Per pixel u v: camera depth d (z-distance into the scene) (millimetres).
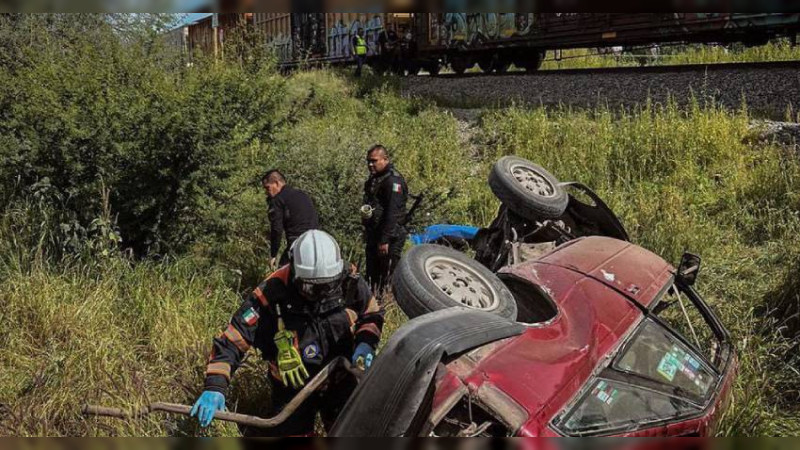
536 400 2656
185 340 4793
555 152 10000
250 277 6531
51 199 6293
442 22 17391
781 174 7938
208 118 6465
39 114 6238
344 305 3385
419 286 3377
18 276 5359
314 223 5984
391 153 9820
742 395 3953
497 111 12516
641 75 12102
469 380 2691
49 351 4562
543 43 14484
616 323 3371
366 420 2369
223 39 8383
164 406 3100
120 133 6203
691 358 3477
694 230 7168
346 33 21281
